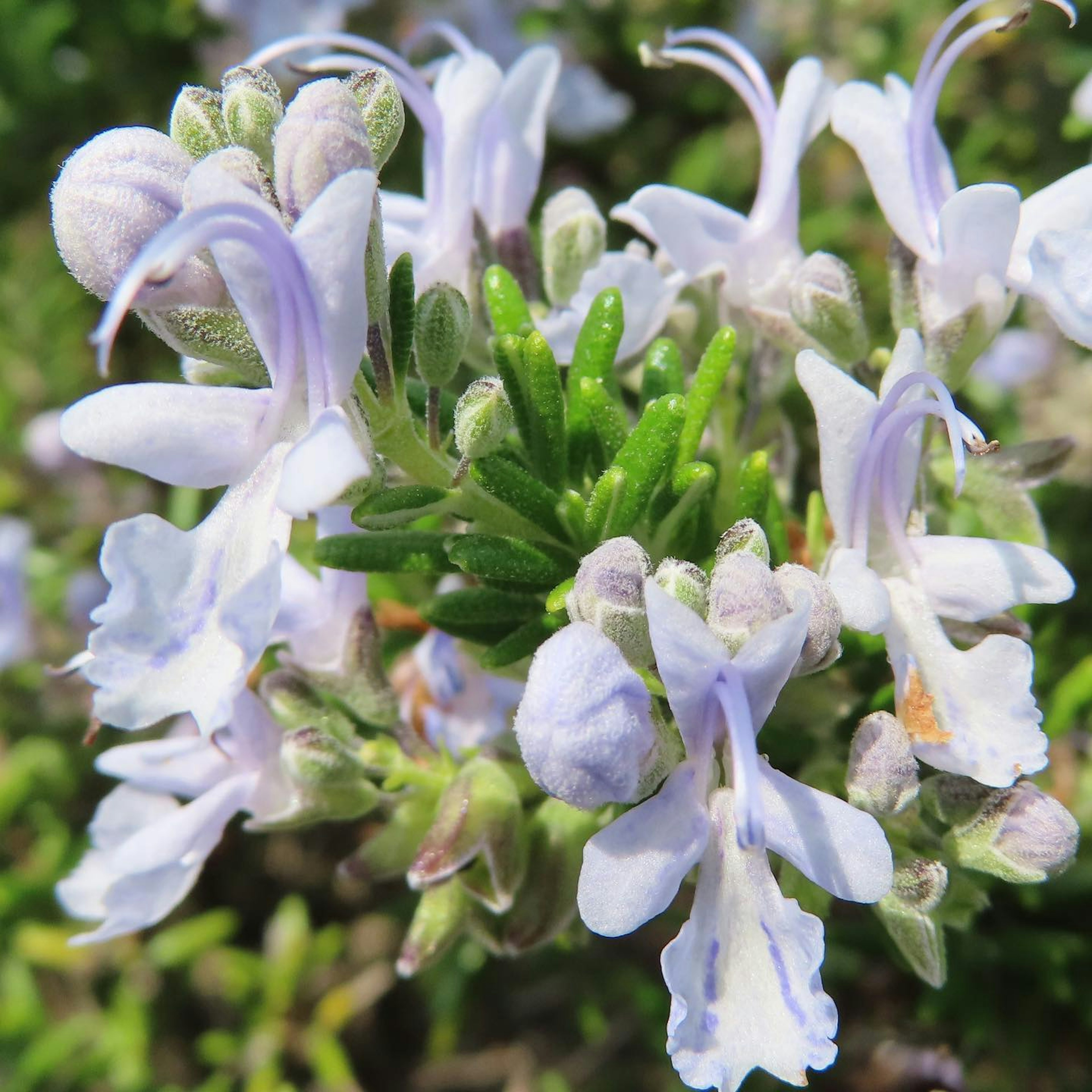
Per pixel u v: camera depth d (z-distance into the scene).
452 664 0.06
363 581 0.05
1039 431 0.08
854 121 0.05
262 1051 0.09
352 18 0.10
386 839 0.06
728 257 0.05
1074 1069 0.07
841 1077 0.07
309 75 0.10
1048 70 0.10
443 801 0.05
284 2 0.10
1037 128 0.10
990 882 0.06
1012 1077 0.07
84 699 0.10
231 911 0.09
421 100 0.05
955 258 0.05
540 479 0.05
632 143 0.11
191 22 0.11
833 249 0.10
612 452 0.05
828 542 0.06
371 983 0.09
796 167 0.05
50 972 0.10
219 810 0.05
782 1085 0.07
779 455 0.06
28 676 0.10
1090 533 0.08
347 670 0.05
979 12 0.10
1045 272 0.05
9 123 0.11
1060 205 0.05
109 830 0.06
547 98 0.06
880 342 0.09
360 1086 0.10
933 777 0.05
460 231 0.05
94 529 0.10
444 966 0.09
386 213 0.06
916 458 0.05
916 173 0.05
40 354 0.11
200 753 0.06
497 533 0.05
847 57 0.10
